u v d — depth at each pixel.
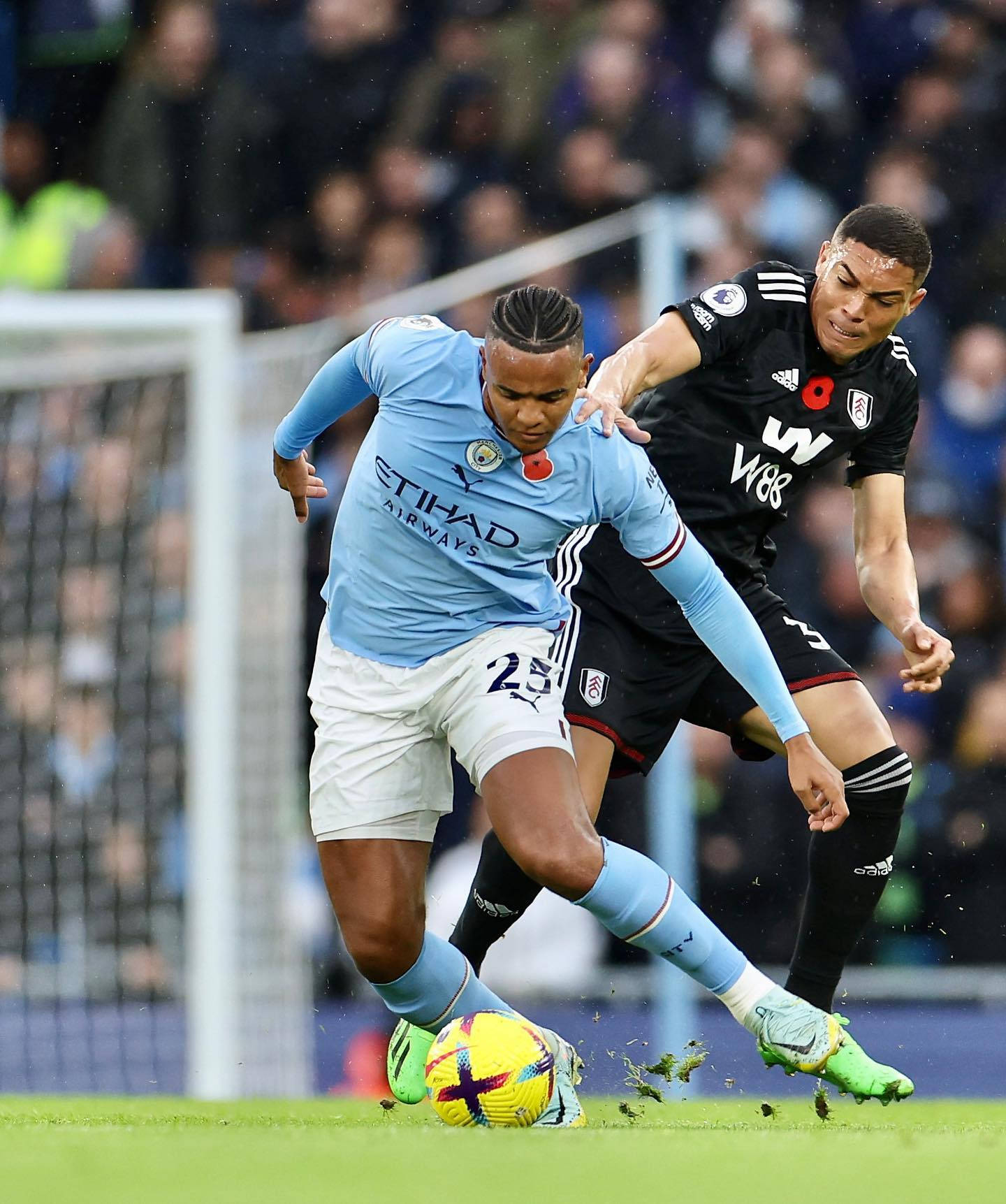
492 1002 12.41
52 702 27.81
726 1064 23.45
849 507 29.20
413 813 11.94
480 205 34.06
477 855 26.02
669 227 24.31
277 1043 24.42
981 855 27.20
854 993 23.67
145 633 28.09
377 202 34.88
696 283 32.19
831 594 29.03
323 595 12.33
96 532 28.33
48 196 35.81
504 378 10.20
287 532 25.67
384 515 11.49
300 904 27.77
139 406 28.50
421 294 28.66
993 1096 22.81
